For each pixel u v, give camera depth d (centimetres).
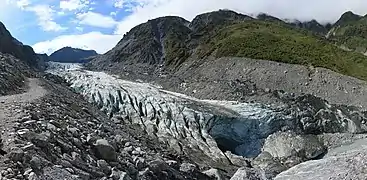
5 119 2086
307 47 9875
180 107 5709
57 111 2942
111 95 6219
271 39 10431
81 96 6191
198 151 4684
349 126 6031
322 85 7762
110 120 4534
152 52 13900
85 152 2103
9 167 1477
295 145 5225
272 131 5691
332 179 2162
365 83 7706
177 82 9269
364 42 15062
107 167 2025
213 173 3316
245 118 5666
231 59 9406
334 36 19262
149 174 2373
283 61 8819
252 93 7344
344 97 7312
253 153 5447
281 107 6275
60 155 1838
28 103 2761
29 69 6134
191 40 13662
